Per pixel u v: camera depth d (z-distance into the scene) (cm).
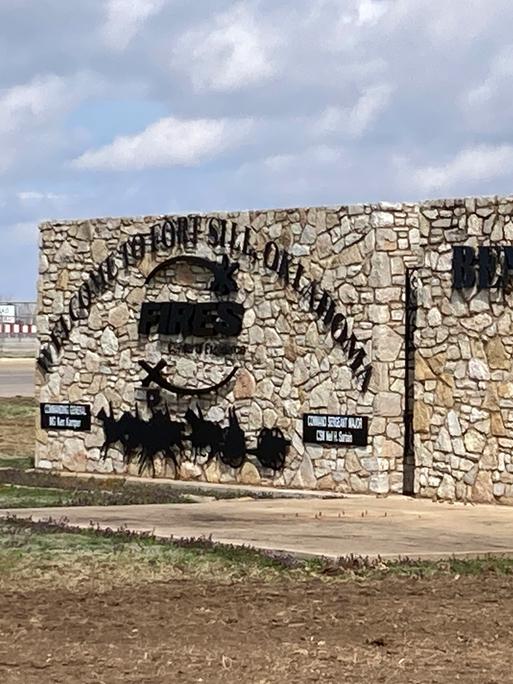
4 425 4028
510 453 2311
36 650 1282
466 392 2362
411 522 2083
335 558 1719
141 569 1661
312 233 2542
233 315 2631
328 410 2517
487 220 2348
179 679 1186
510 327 2316
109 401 2816
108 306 2822
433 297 2406
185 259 2700
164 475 2734
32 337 9506
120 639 1326
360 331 2483
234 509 2230
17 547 1786
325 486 2517
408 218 2472
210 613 1438
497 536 1947
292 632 1355
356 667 1228
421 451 2414
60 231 2892
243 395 2630
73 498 2388
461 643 1320
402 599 1518
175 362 2722
